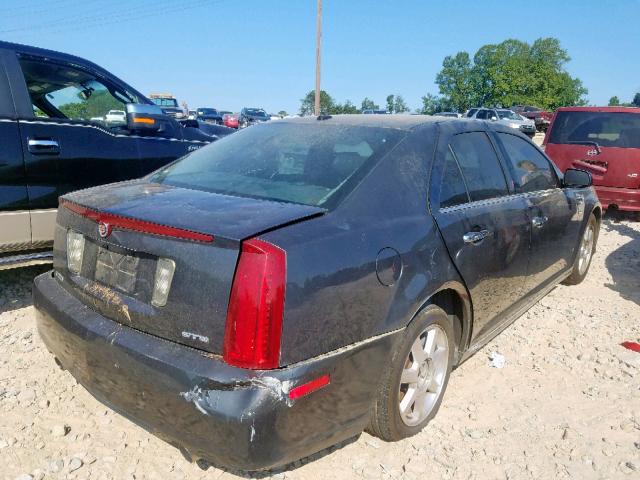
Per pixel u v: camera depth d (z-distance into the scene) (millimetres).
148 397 2221
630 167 8508
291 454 2191
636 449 2932
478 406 3268
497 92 97188
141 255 2354
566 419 3176
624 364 3820
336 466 2695
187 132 5434
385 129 3129
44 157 4312
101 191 2871
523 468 2752
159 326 2256
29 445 2734
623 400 3393
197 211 2377
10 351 3656
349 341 2336
